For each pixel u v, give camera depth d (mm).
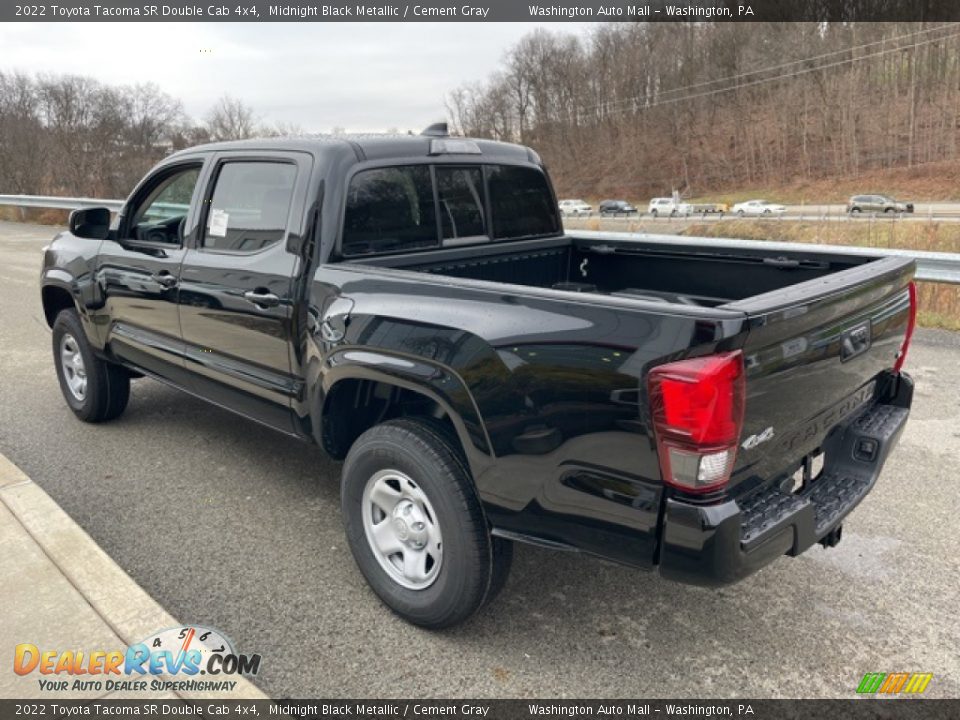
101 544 3600
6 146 34188
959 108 65188
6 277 11141
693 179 74375
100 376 4887
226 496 4102
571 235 4770
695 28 80500
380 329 2900
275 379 3533
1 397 5711
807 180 67938
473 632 2961
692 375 2135
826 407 2760
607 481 2381
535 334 2473
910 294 3301
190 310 3906
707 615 3072
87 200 18141
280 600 3160
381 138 3596
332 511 3941
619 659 2809
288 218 3393
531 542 2621
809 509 2545
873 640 2902
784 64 73875
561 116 85000
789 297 2385
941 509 3871
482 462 2641
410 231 3691
